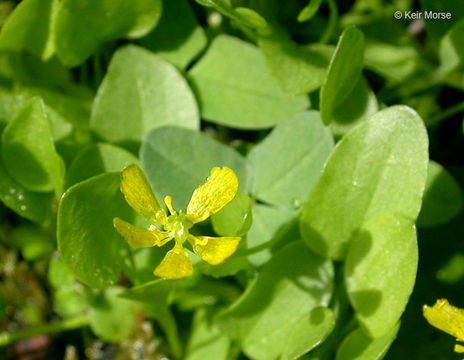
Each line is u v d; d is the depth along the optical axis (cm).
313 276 13
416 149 12
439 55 15
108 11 14
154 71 14
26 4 13
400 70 15
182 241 12
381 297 12
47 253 15
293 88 13
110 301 14
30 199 13
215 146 13
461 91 15
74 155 14
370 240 13
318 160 13
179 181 13
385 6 15
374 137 12
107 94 14
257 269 13
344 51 13
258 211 13
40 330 15
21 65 15
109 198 13
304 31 15
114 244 13
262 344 13
